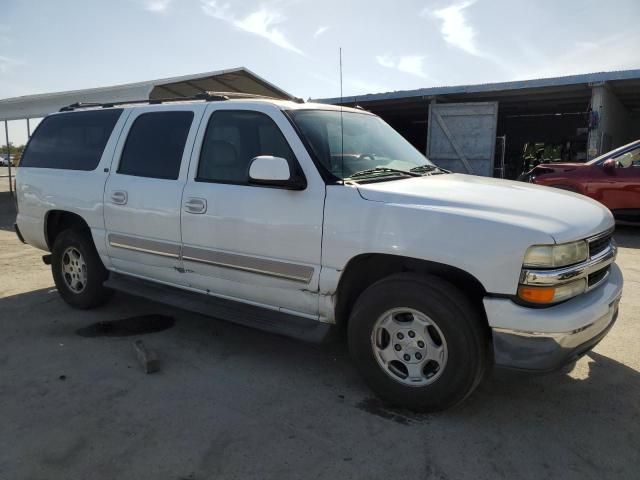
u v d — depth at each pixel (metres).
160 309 5.23
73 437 2.94
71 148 5.09
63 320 4.90
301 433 2.99
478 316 2.99
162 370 3.82
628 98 15.73
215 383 3.62
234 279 3.85
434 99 14.92
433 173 4.07
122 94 11.77
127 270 4.64
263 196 3.59
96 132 4.90
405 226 3.05
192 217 3.95
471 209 3.00
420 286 3.03
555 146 23.17
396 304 3.12
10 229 10.52
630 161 9.43
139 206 4.31
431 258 2.97
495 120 14.16
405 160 4.18
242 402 3.35
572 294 2.90
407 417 3.18
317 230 3.36
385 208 3.13
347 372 3.82
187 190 4.00
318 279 3.39
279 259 3.56
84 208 4.78
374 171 3.66
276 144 3.65
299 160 3.50
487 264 2.84
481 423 3.11
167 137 4.30
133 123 4.58
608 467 2.70
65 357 4.05
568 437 2.97
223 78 12.30
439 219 2.97
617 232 9.79
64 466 2.68
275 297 3.68
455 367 2.98
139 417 3.16
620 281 3.38
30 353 4.12
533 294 2.78
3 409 3.25
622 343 4.25
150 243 4.30
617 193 9.33
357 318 3.29
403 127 22.02
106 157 4.70
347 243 3.24
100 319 4.93
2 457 2.75
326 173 3.42
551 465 2.71
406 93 14.91
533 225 2.83
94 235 4.75
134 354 4.08
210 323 4.84
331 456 2.78
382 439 2.94
